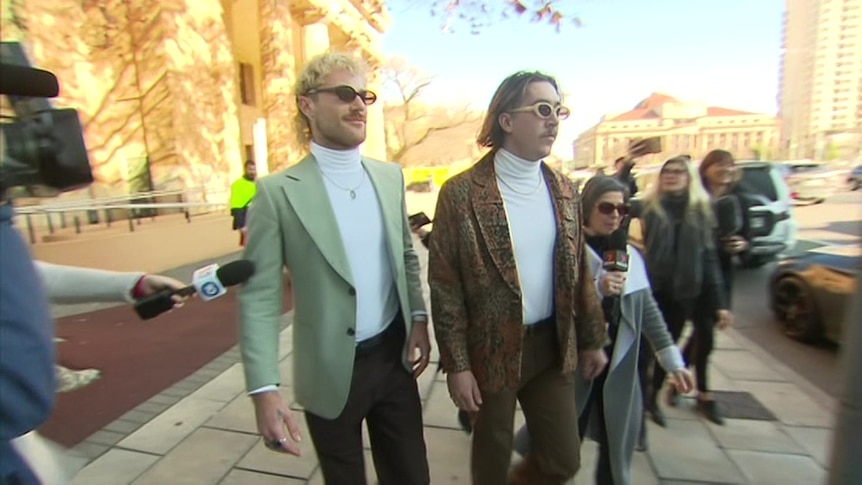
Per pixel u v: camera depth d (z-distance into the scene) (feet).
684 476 8.35
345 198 5.16
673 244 9.62
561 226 5.66
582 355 6.45
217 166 36.94
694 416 10.33
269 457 9.07
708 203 9.76
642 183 28.32
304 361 5.15
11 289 2.35
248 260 4.75
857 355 3.83
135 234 25.93
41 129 2.58
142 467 8.80
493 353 5.48
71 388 12.21
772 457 8.84
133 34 32.19
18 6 17.43
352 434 5.29
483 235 5.37
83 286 3.78
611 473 6.82
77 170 2.73
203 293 4.24
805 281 15.49
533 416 5.99
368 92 5.16
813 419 10.16
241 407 11.06
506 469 5.85
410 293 5.81
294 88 5.29
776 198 24.89
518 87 5.31
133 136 32.81
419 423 5.81
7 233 2.48
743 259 25.16
